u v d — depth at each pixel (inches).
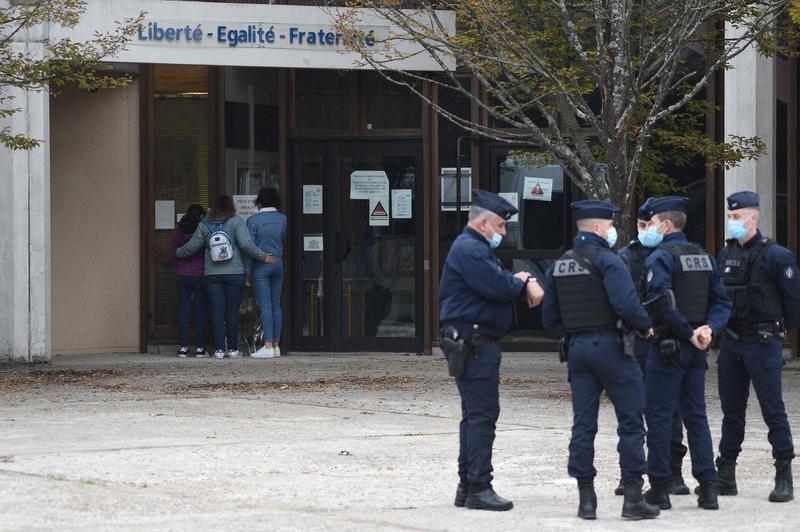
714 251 1679.4
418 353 1739.7
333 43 1669.5
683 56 1610.5
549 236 1716.3
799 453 948.0
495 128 1704.0
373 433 1007.0
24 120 1567.4
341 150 1758.1
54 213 1754.4
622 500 780.6
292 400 1230.3
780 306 804.0
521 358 1685.5
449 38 1296.8
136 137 1764.3
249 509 712.4
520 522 700.7
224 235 1699.1
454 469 851.4
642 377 753.0
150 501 727.7
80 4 1437.0
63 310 1754.4
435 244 1731.1
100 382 1397.6
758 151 1405.0
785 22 1414.9
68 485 769.6
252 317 1756.9
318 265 1766.7
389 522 687.7
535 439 984.3
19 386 1355.8
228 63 1657.2
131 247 1766.7
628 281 726.5
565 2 1306.6
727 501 791.7
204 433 999.0
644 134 1208.2
